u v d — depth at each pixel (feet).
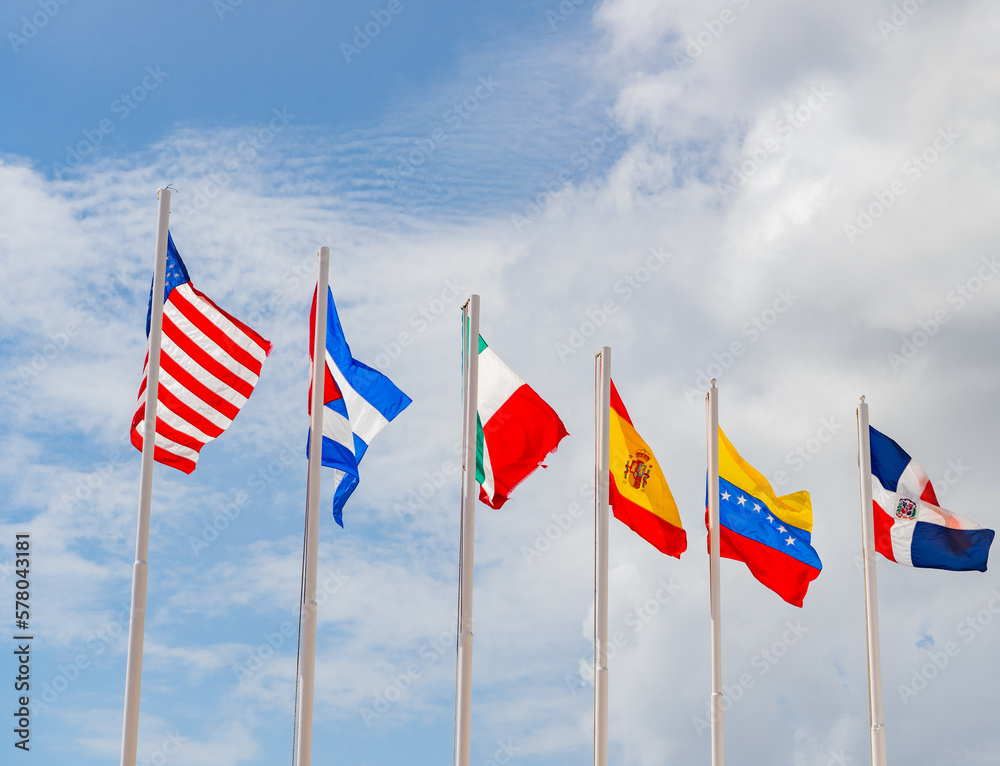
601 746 70.38
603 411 75.46
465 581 69.72
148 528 64.59
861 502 81.92
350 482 70.54
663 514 76.02
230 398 70.03
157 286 67.36
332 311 73.15
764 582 80.53
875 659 79.46
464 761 67.15
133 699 62.18
